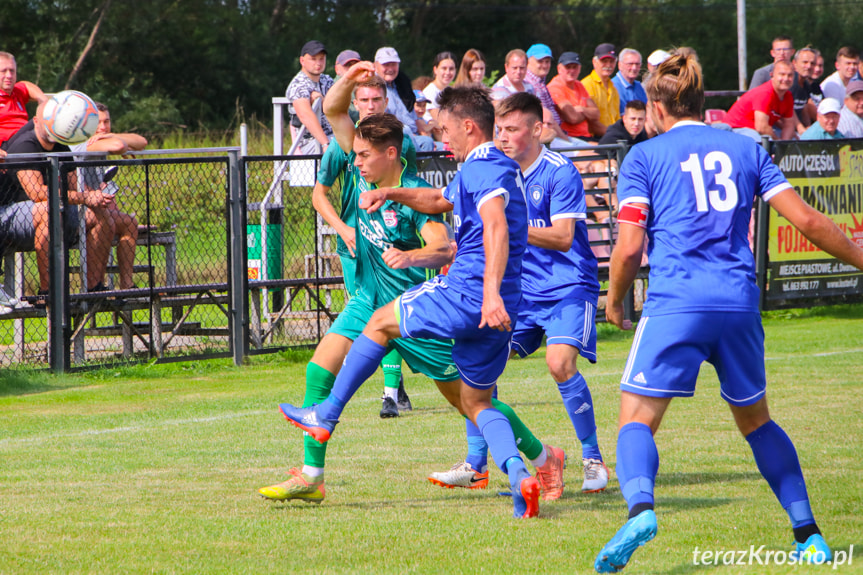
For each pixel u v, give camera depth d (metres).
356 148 12.45
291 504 12.07
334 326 12.63
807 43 111.94
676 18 113.12
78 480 13.41
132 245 24.64
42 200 22.72
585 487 12.77
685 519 11.01
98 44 86.75
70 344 23.34
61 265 22.95
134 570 9.43
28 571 9.40
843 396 19.23
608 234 29.38
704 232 9.38
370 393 21.16
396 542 10.35
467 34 108.56
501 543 10.28
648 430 9.26
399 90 29.88
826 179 30.73
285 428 17.34
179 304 25.45
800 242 31.34
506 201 10.43
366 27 101.69
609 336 29.20
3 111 27.81
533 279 13.49
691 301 9.20
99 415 18.77
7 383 21.92
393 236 12.48
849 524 10.73
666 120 9.95
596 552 9.91
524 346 13.85
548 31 110.62
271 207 27.09
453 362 11.06
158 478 13.52
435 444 15.73
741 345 9.33
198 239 26.97
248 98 94.44
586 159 28.64
